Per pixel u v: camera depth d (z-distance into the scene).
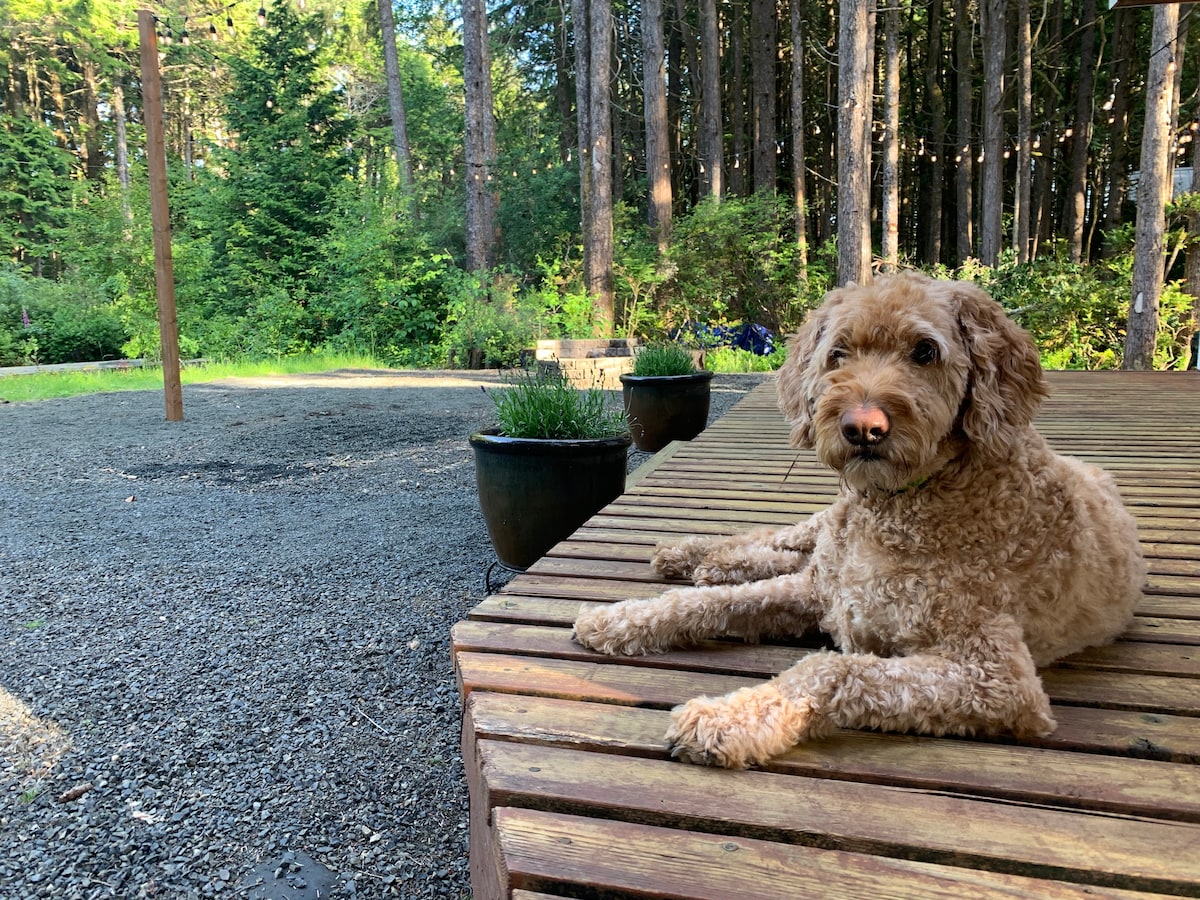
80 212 18.19
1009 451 1.75
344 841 2.03
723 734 1.51
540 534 3.69
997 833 1.32
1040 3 21.00
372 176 26.78
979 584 1.68
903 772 1.49
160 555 4.26
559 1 22.14
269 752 2.40
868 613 1.79
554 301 16.75
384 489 5.82
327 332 18.17
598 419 4.01
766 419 6.87
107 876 1.88
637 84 22.16
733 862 1.27
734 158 23.34
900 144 25.64
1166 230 13.77
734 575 2.49
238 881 1.87
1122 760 1.53
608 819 1.40
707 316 17.97
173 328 8.76
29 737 2.46
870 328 1.79
